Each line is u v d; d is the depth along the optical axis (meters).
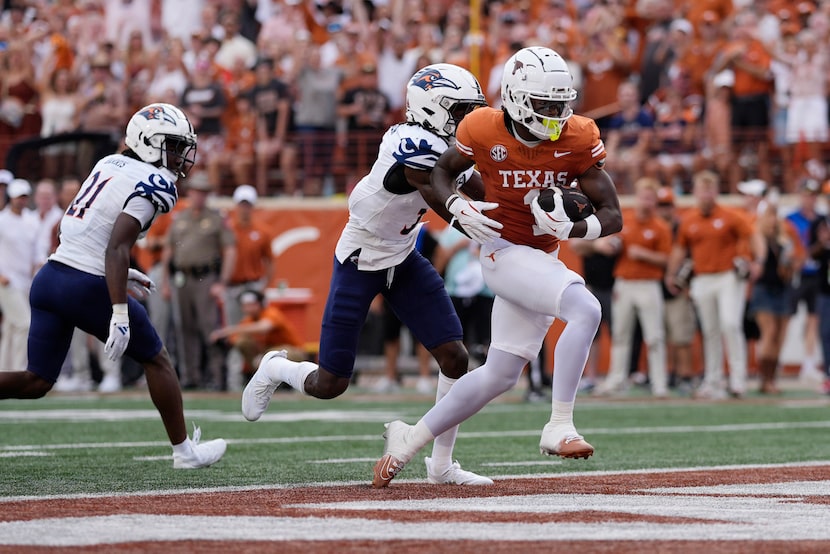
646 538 11.99
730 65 49.53
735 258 40.31
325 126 51.91
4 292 42.72
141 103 54.09
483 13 55.47
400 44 53.31
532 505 14.66
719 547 11.47
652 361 42.53
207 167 51.94
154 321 45.16
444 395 17.89
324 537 11.99
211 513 13.78
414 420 31.00
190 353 43.88
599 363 49.72
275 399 40.88
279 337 43.94
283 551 11.21
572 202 15.90
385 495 15.82
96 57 53.69
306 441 25.02
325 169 51.69
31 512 13.91
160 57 56.03
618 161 49.38
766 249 42.47
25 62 54.88
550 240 16.80
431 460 17.59
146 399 39.22
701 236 40.50
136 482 17.50
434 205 16.83
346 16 56.94
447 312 17.75
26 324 43.00
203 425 29.19
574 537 12.03
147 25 59.09
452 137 16.98
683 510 14.17
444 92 16.75
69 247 18.28
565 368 16.08
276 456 21.86
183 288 43.16
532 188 16.20
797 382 49.78
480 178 17.73
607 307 43.50
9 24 58.81
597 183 16.31
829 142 49.25
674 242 43.97
